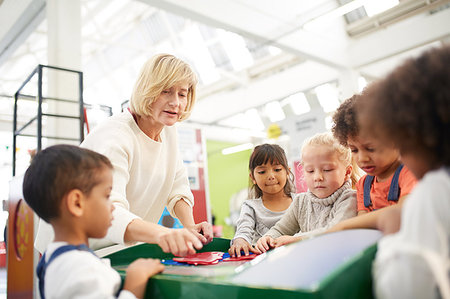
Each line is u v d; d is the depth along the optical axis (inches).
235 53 276.4
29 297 65.2
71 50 117.5
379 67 209.8
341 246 22.7
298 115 298.7
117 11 252.4
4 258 212.5
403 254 17.1
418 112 18.1
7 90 270.1
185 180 55.7
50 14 118.7
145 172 46.6
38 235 43.9
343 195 41.8
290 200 57.7
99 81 309.9
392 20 190.1
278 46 177.5
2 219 202.7
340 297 18.3
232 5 157.6
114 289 25.5
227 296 20.5
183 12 144.9
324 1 188.1
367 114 21.5
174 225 127.5
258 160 55.9
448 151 18.0
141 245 38.9
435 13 177.9
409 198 18.9
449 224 17.0
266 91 279.1
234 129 294.4
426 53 19.7
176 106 45.5
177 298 23.2
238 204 323.0
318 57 189.0
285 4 175.9
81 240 27.5
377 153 34.0
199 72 300.7
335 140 42.6
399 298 16.9
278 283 19.1
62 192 26.8
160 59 45.3
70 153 28.2
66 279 23.9
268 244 39.1
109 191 29.2
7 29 158.7
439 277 16.5
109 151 40.6
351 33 205.5
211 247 43.6
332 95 272.1
